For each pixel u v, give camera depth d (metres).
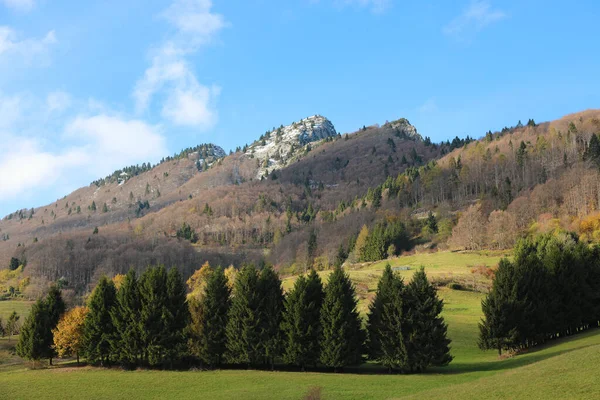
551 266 79.12
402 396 46.28
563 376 38.62
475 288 121.94
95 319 74.50
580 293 78.69
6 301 163.75
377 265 171.38
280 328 66.19
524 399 34.78
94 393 54.41
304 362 64.25
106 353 73.56
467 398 38.34
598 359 41.56
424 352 60.19
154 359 68.88
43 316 82.56
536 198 190.38
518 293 70.81
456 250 177.38
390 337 61.78
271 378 58.97
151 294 71.31
